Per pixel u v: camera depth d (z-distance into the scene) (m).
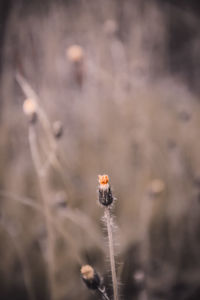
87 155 0.60
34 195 0.51
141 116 0.63
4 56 0.65
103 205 0.29
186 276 0.44
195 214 0.50
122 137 0.62
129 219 0.50
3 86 0.63
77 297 0.41
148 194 0.49
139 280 0.39
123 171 0.58
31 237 0.47
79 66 0.61
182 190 0.54
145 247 0.45
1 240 0.47
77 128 0.64
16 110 0.62
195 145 0.60
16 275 0.45
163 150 0.59
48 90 0.64
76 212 0.45
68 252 0.43
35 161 0.40
